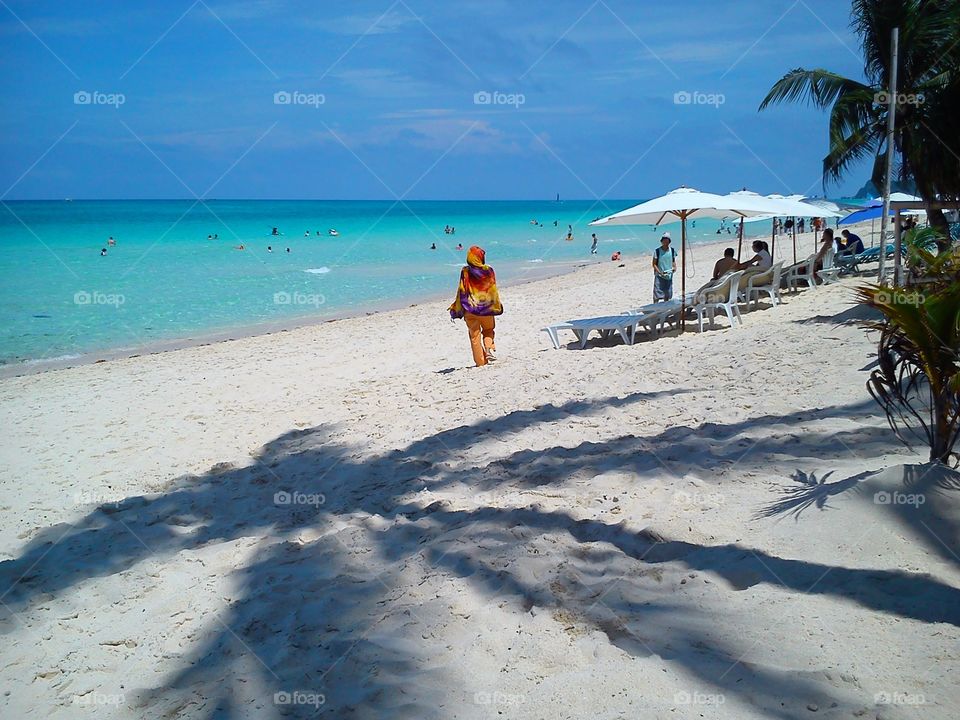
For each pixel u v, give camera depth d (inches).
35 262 1368.1
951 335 155.1
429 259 1512.1
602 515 184.9
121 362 595.5
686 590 141.0
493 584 152.6
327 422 341.1
